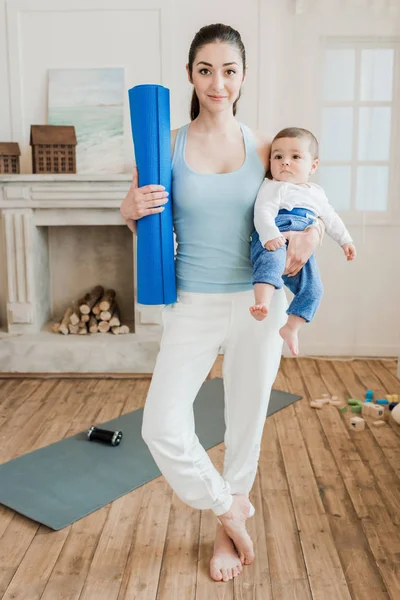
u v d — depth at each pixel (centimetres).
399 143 416
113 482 256
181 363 178
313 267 192
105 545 212
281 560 203
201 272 178
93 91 418
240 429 190
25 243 403
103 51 418
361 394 367
